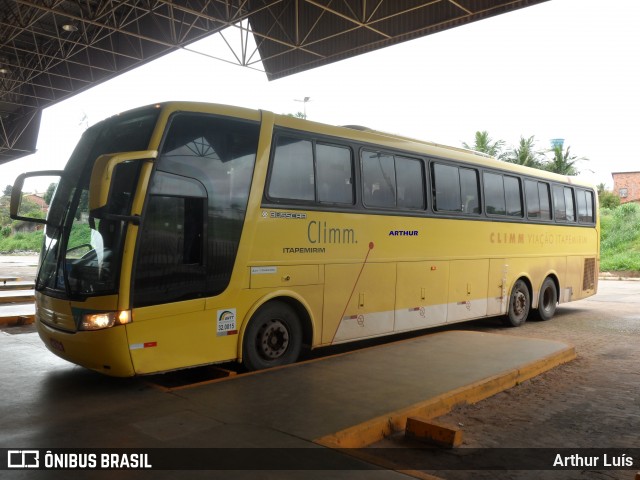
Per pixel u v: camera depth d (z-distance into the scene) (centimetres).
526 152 3831
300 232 696
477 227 1024
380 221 812
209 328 602
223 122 629
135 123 598
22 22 1698
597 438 512
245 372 673
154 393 554
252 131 655
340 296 750
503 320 1155
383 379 618
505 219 1108
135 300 540
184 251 581
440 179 944
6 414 491
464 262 990
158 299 557
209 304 599
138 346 541
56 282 589
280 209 674
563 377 726
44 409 505
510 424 544
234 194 628
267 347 670
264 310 666
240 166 637
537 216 1225
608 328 1173
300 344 714
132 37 1816
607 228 3641
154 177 559
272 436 441
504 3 1212
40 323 614
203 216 597
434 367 680
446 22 1327
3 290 1595
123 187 559
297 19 1491
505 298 1112
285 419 480
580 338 1046
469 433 514
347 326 762
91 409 505
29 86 2347
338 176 757
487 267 1053
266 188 660
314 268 714
